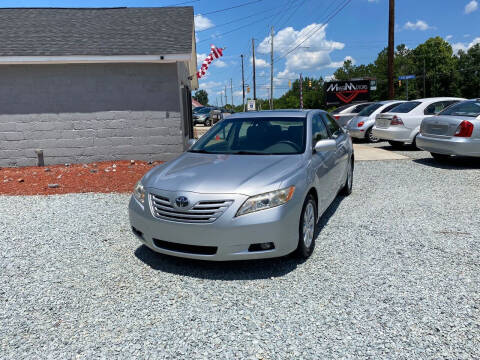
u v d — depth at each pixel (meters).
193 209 3.56
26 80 9.66
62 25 11.35
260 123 5.10
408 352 2.57
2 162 9.88
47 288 3.58
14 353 2.66
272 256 3.60
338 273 3.73
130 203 4.13
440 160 9.87
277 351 2.62
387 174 8.43
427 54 84.38
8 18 11.82
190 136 14.99
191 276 3.76
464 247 4.28
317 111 5.62
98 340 2.79
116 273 3.86
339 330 2.83
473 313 2.99
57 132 9.94
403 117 11.66
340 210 5.81
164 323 2.98
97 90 9.89
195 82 16.81
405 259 4.00
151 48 9.75
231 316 3.05
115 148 10.18
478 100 8.57
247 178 3.74
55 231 5.10
